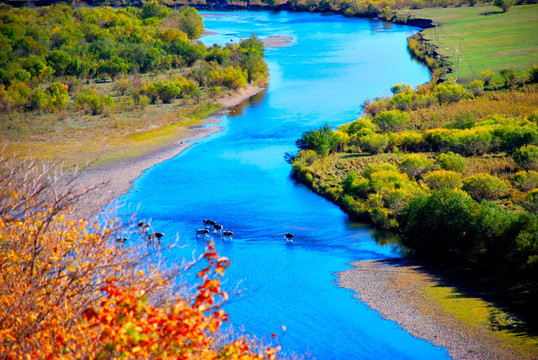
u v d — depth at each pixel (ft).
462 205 153.07
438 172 200.03
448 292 129.70
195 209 196.34
